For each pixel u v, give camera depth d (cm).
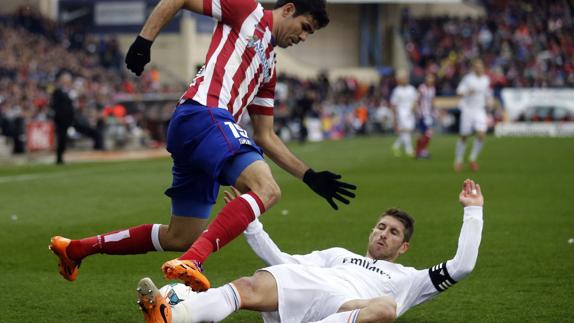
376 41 15488
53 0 12938
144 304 1488
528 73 14000
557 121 12381
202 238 1542
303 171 1783
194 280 1449
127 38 12938
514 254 2659
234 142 1616
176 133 1664
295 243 2902
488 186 4712
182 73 12862
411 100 7494
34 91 9344
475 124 5862
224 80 1673
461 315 1947
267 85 1783
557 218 3428
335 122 12469
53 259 2630
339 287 1653
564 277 2327
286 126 11088
